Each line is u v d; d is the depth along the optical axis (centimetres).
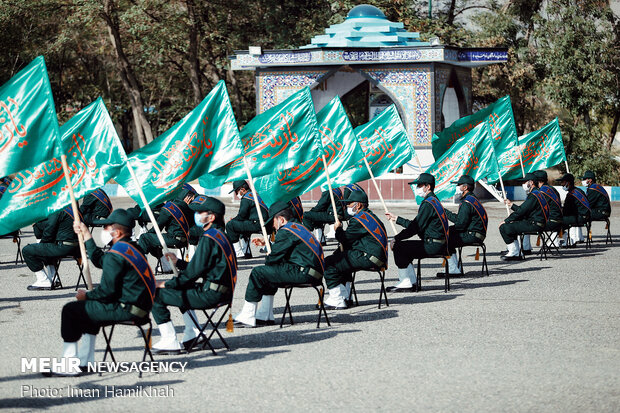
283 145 1545
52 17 5119
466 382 1002
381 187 3600
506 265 1986
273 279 1316
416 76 3534
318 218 2280
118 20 4959
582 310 1422
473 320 1355
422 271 1925
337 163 1692
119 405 933
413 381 1009
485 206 3503
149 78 5888
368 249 1451
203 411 907
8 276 1909
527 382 999
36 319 1409
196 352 1175
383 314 1422
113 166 1251
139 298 1047
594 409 898
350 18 3756
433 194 1647
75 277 1886
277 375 1045
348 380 1017
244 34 5044
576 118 4638
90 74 5884
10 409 920
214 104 1416
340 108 1695
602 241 2428
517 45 4653
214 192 4028
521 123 4922
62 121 5662
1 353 1171
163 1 4728
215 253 1145
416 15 4978
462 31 4759
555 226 2116
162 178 1405
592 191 2317
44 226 1834
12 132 1170
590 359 1104
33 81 1178
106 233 1123
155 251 1912
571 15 4341
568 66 4303
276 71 3628
